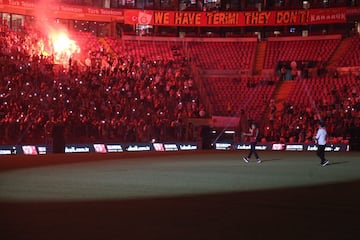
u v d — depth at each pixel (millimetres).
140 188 19234
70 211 13922
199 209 14273
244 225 11961
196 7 73812
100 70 56094
